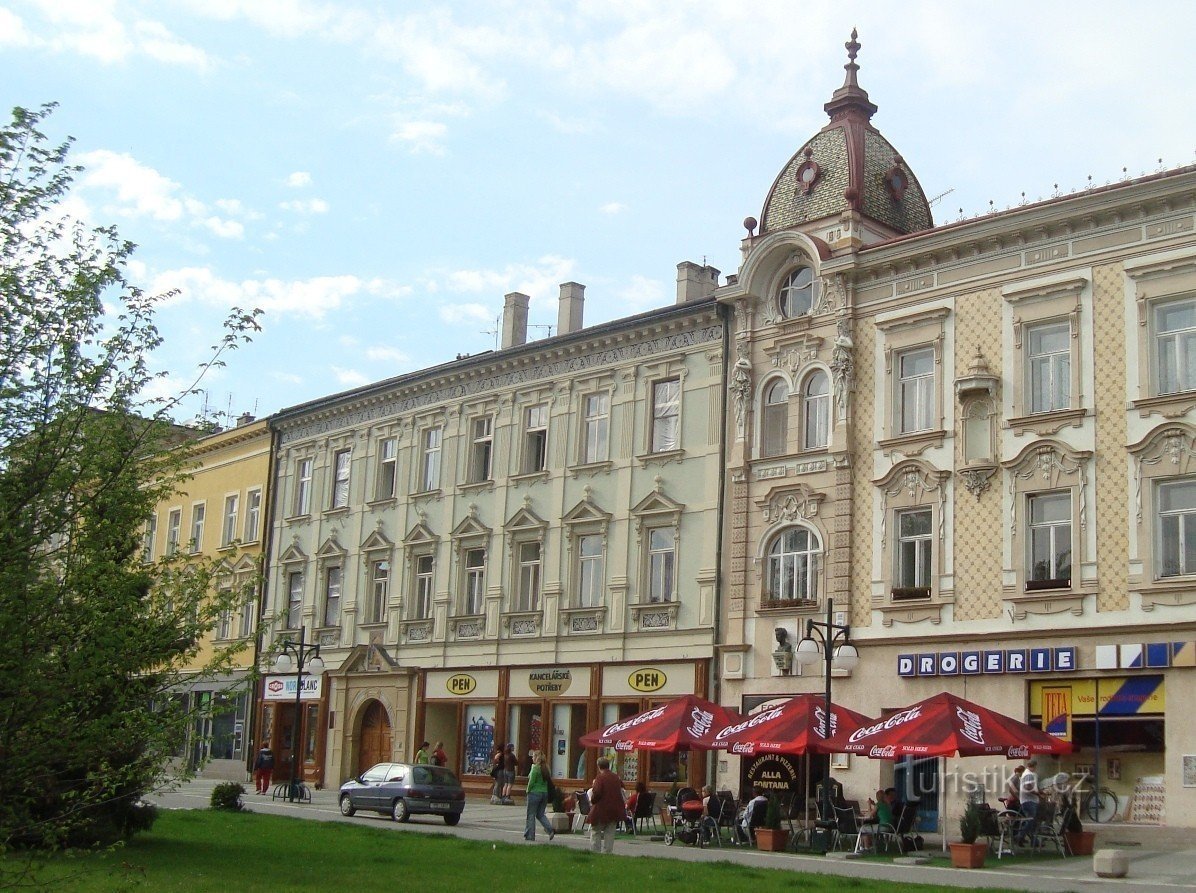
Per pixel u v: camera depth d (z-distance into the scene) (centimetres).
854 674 3447
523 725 4366
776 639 3634
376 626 5006
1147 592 2953
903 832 2822
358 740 5022
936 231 3450
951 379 3403
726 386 3950
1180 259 3028
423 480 5003
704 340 4041
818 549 3616
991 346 3334
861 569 3497
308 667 4384
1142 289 3086
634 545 4100
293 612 5500
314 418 5600
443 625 4706
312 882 1983
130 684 1441
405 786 3541
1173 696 2875
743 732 2980
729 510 3856
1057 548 3156
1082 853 2744
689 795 3166
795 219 3862
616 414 4272
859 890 1983
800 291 3825
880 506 3488
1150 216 3098
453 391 4912
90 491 1377
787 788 3550
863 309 3634
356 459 5331
